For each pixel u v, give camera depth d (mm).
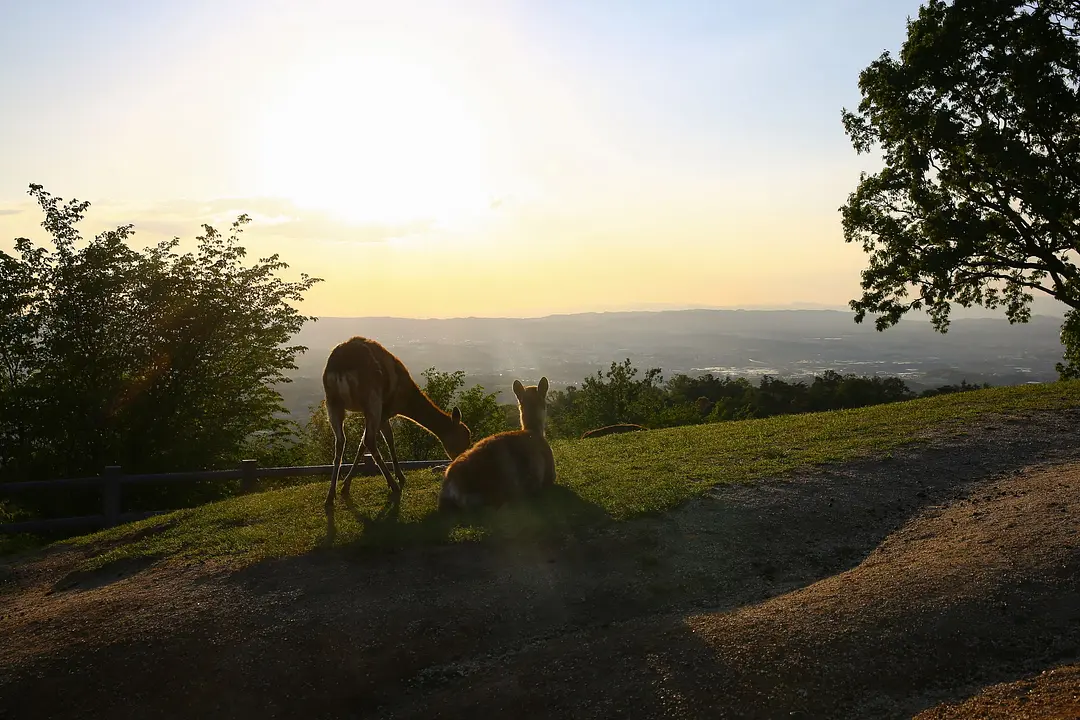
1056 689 4414
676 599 6387
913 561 6453
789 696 4723
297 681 5492
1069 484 8156
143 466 17062
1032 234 23109
